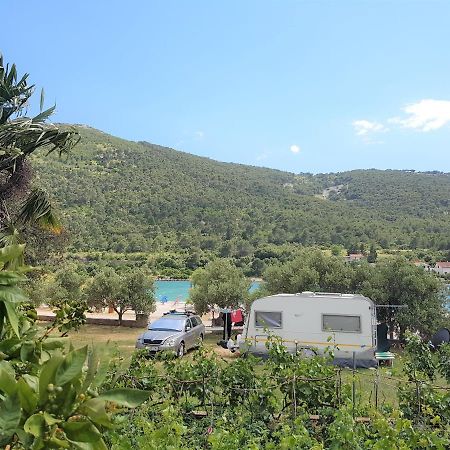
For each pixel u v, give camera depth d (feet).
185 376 20.34
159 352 22.48
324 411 17.98
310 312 47.21
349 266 63.21
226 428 15.16
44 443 4.00
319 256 64.85
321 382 19.36
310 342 46.65
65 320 8.45
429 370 28.02
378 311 57.93
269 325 47.73
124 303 69.31
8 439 3.96
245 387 19.81
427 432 14.61
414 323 54.39
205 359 21.03
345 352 45.39
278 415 18.71
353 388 19.10
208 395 19.63
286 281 64.39
